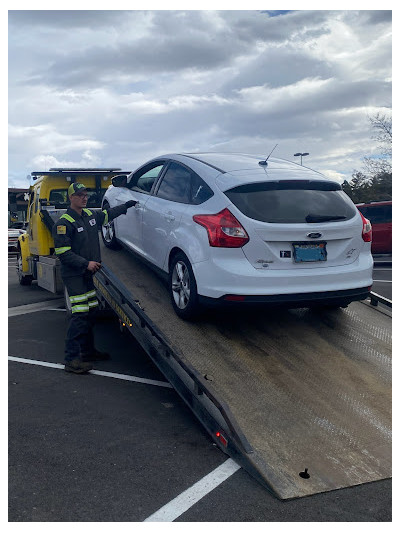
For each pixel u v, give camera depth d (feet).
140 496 10.16
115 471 11.12
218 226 14.32
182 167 17.61
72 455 11.83
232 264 14.15
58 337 22.88
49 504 9.87
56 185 29.45
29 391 16.07
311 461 10.93
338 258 15.10
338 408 12.73
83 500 10.01
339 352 15.31
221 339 15.26
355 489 10.32
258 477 10.51
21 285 38.60
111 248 23.18
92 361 19.15
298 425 11.98
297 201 14.87
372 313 18.45
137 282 19.08
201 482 10.66
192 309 15.33
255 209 14.34
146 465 11.38
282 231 14.14
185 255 15.64
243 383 13.32
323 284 14.65
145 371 18.13
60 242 16.84
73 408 14.69
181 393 13.42
